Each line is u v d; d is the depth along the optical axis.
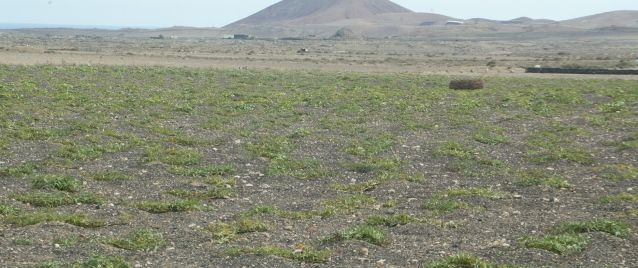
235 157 25.16
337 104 41.88
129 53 104.94
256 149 26.45
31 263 12.64
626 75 75.62
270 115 36.25
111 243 14.30
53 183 19.38
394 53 157.50
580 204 18.78
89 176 21.06
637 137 30.16
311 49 171.25
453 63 104.06
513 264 13.27
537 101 45.00
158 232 15.51
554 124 34.72
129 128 30.17
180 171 22.30
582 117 37.44
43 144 25.53
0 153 23.44
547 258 13.63
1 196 18.11
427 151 27.20
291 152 26.47
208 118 34.34
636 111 39.66
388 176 22.48
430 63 102.81
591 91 52.19
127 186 20.23
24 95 38.25
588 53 165.75
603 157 26.25
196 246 14.45
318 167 23.91
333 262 13.48
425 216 17.45
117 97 40.34
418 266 13.27
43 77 50.56
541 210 18.12
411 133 31.62
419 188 21.09
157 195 19.28
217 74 62.69
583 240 14.63
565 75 75.50
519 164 25.23
